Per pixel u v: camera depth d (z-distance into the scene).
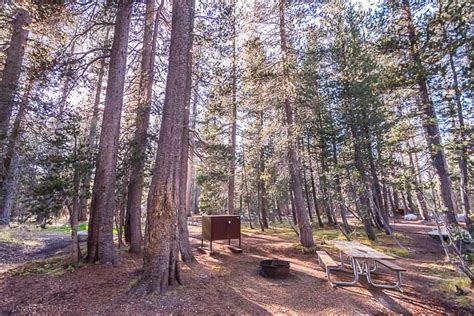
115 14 6.97
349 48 10.73
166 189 4.56
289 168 9.88
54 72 6.78
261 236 12.53
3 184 9.76
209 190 19.67
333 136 11.49
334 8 11.06
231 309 3.96
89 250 5.96
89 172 5.83
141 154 7.62
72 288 4.43
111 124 6.32
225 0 7.25
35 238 10.32
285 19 9.41
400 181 8.57
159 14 8.37
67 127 5.89
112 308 3.68
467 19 7.36
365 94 10.29
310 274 6.15
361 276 5.97
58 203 5.42
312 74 9.59
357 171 10.48
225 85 8.62
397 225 16.05
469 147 8.16
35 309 3.66
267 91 9.75
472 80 7.37
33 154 9.18
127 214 8.87
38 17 7.16
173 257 4.60
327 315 3.94
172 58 4.98
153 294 4.10
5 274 5.36
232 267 6.57
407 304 4.34
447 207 7.84
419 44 8.08
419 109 9.21
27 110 8.30
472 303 4.21
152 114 8.45
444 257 7.76
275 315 3.88
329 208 16.94
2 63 10.02
